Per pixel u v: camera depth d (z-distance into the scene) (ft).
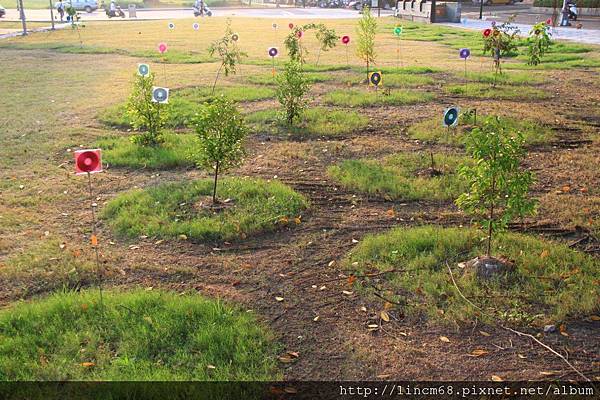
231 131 22.90
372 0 165.07
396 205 23.81
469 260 18.72
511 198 17.49
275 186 24.72
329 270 18.70
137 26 112.06
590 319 15.74
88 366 13.79
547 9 130.82
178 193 24.20
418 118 35.86
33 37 91.76
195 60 62.49
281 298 17.07
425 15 112.78
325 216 22.77
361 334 15.37
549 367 13.93
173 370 13.69
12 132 34.53
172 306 16.07
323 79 48.85
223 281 18.12
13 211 23.36
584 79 48.34
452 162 27.71
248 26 110.32
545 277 17.57
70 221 22.54
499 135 17.83
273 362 14.10
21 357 14.08
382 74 50.49
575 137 32.24
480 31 90.94
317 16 145.48
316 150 30.32
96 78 52.60
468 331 15.37
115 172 27.86
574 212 22.52
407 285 17.48
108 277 18.34
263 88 45.91
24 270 18.63
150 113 30.73
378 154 29.63
